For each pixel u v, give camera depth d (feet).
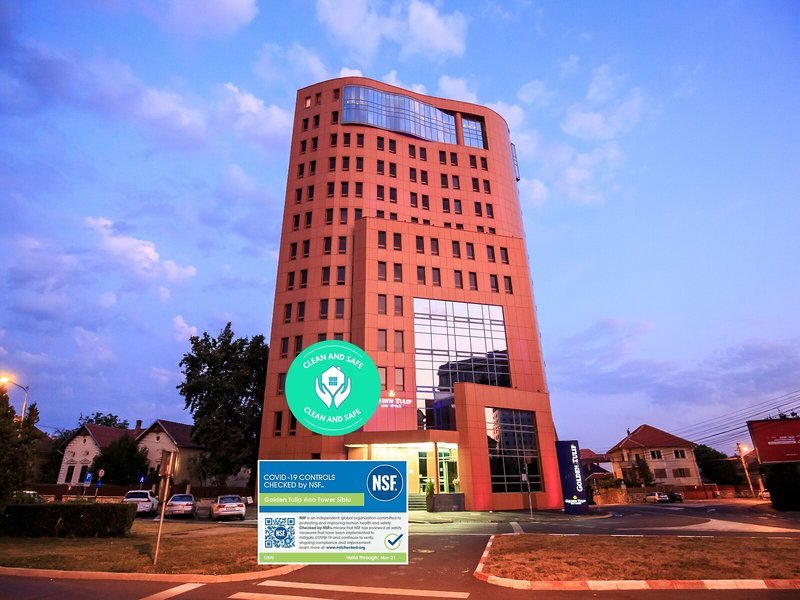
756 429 106.42
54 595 28.96
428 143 175.01
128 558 39.81
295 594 29.35
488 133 186.29
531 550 42.19
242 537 56.03
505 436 122.01
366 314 135.44
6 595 28.89
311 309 141.08
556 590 29.73
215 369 151.53
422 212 163.73
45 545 47.62
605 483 206.08
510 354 144.15
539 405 130.52
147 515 100.99
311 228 152.35
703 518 78.28
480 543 50.55
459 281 148.77
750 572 31.73
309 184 159.84
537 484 122.42
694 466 222.69
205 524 77.87
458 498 107.14
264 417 132.26
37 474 190.70
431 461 121.49
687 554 38.34
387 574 34.88
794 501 96.43
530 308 152.35
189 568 35.68
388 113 172.45
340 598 28.35
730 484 241.35
